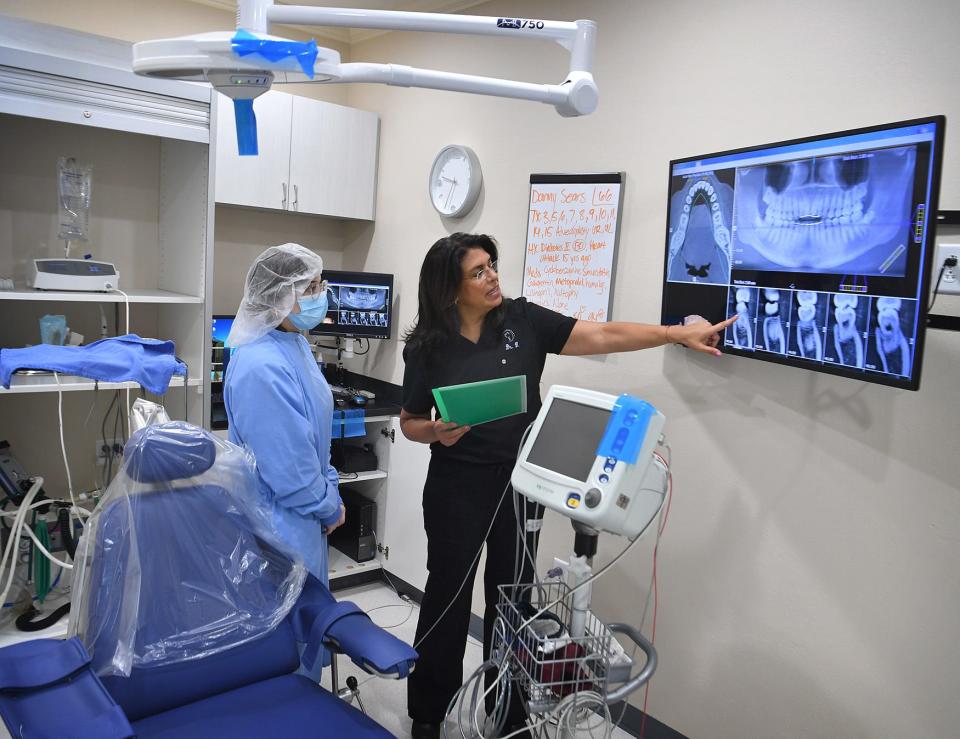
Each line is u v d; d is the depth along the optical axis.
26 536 2.06
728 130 1.97
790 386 1.86
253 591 1.58
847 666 1.78
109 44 2.17
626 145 2.25
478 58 2.78
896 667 1.69
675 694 2.16
